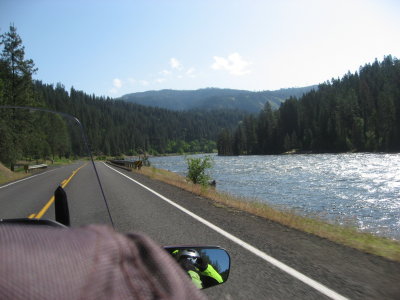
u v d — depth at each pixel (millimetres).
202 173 22719
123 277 612
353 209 19688
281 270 5316
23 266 519
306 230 8172
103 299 558
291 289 4570
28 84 59562
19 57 57938
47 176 29953
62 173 33500
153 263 691
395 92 128875
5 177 30578
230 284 4754
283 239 7312
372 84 172000
